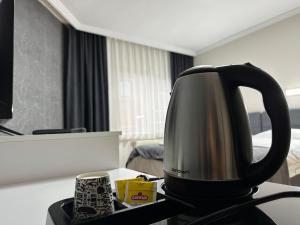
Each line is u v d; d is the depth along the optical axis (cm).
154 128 338
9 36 108
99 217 30
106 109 290
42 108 210
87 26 275
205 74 39
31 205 45
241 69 36
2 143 68
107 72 295
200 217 31
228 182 36
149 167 213
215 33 313
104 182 32
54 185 63
